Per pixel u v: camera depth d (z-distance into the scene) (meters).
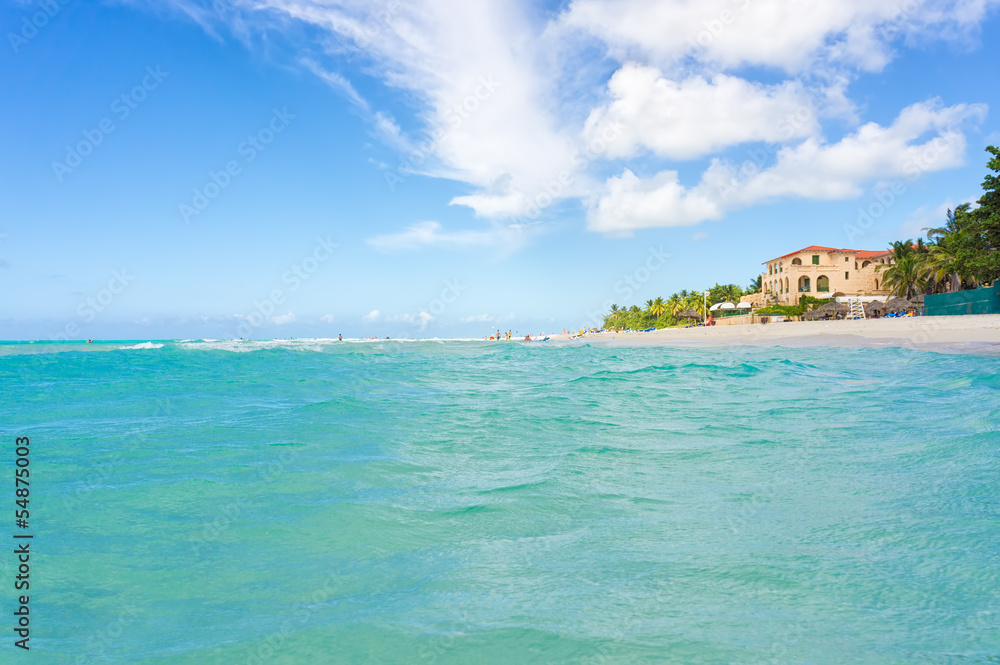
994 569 3.11
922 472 5.15
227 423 8.41
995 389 10.18
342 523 4.16
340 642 2.54
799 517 4.08
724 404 10.13
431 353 32.38
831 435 6.99
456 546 3.70
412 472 5.61
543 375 17.48
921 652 2.32
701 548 3.55
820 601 2.82
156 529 4.06
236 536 3.92
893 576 3.07
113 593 3.10
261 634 2.63
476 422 8.43
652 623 2.62
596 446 6.71
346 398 11.49
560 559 3.44
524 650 2.41
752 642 2.43
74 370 17.75
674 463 5.84
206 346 39.19
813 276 75.06
